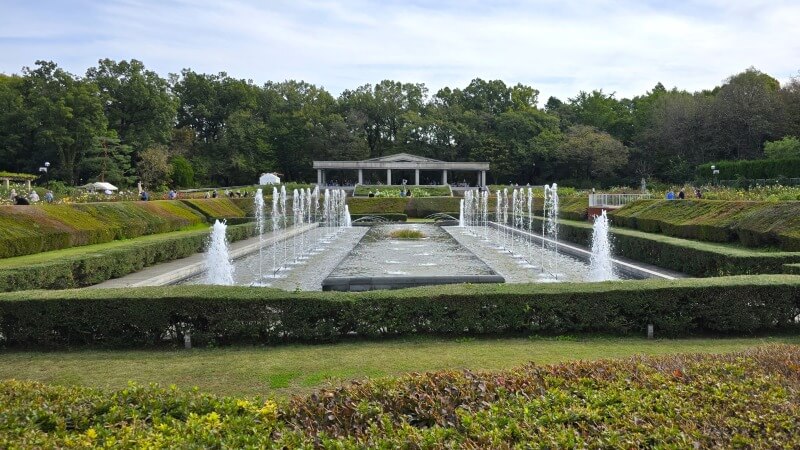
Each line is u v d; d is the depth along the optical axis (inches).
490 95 3041.3
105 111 2144.4
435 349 272.5
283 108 2881.4
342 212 1622.8
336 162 2359.7
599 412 131.5
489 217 1561.3
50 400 148.3
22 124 1850.4
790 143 1616.6
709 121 1966.0
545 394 144.8
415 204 1665.8
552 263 658.2
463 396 145.9
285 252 795.4
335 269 513.0
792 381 151.2
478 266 532.4
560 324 303.0
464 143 2731.3
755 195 917.2
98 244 695.7
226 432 129.6
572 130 2568.9
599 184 2448.3
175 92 2763.3
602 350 267.4
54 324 287.6
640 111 2642.7
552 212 1398.9
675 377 153.6
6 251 524.4
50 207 683.4
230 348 284.8
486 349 271.0
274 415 140.9
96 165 1900.8
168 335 296.5
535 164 2625.5
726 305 300.5
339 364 247.8
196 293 297.3
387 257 615.2
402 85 3043.8
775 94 1877.5
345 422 135.7
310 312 293.3
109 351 281.9
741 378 154.0
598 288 307.3
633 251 641.6
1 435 122.7
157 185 2069.4
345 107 2886.3
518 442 118.0
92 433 126.0
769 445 112.8
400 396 146.9
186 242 701.3
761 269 423.2
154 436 124.0
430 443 118.1
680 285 304.3
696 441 114.2
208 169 2474.2
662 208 853.2
